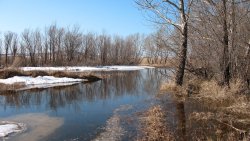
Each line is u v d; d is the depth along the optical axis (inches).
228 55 544.4
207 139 313.7
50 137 364.8
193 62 726.5
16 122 449.1
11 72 1128.8
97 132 384.2
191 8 626.8
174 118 416.8
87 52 2815.0
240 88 515.2
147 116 447.2
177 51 740.0
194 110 460.4
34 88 920.9
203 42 661.3
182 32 644.1
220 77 589.0
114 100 670.5
